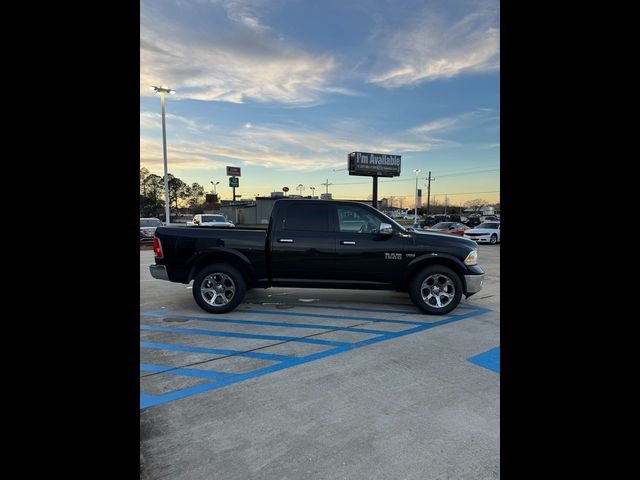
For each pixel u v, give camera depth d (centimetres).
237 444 244
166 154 2342
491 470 218
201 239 570
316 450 238
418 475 213
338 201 586
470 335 471
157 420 272
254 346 431
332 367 370
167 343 441
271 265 572
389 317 562
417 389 322
